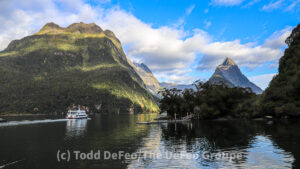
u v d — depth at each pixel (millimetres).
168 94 133750
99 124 94062
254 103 114062
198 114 120500
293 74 114438
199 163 23984
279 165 22516
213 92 125812
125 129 67438
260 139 39938
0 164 25281
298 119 93562
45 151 32500
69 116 155375
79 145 37219
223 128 63875
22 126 83688
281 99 103312
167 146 34844
